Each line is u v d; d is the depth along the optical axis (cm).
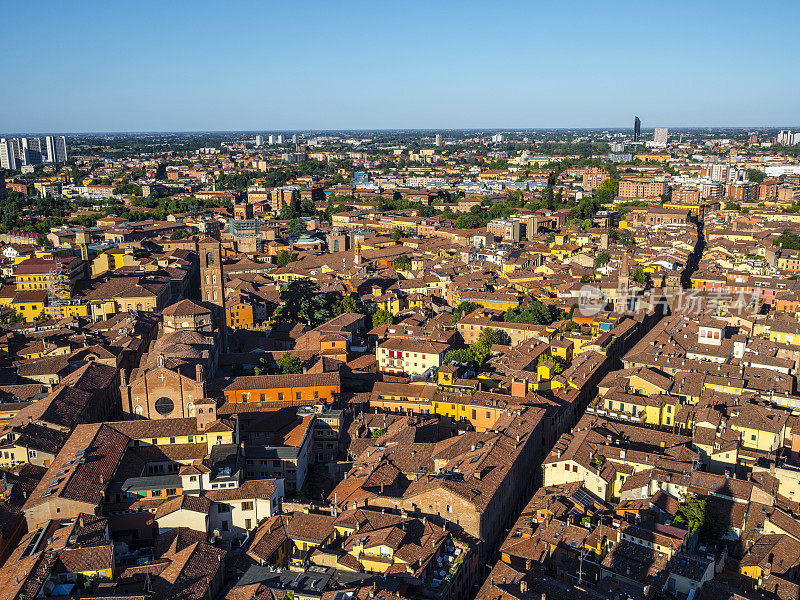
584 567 14475
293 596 13112
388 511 16138
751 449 19512
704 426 19938
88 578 13362
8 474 17238
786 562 14750
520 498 18662
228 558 14750
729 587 13388
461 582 14438
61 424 18912
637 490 17025
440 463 18088
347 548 14575
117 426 18438
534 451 19775
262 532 15362
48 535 14625
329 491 18775
